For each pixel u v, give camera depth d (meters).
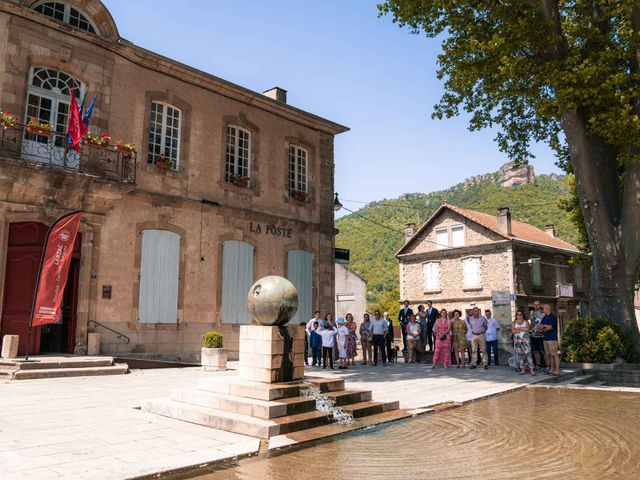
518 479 4.30
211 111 16.95
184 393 7.24
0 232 12.21
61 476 4.15
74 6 14.13
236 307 16.80
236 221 17.16
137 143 14.95
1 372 10.49
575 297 35.91
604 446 5.51
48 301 11.29
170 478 4.30
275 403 6.38
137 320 14.34
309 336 15.37
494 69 13.86
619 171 17.22
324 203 20.42
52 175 12.48
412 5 13.97
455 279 34.22
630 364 13.36
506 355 15.70
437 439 5.80
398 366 15.20
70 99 13.80
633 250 14.30
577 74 12.67
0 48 12.59
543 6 14.09
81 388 9.43
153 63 15.43
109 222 14.05
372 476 4.38
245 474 4.43
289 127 19.50
